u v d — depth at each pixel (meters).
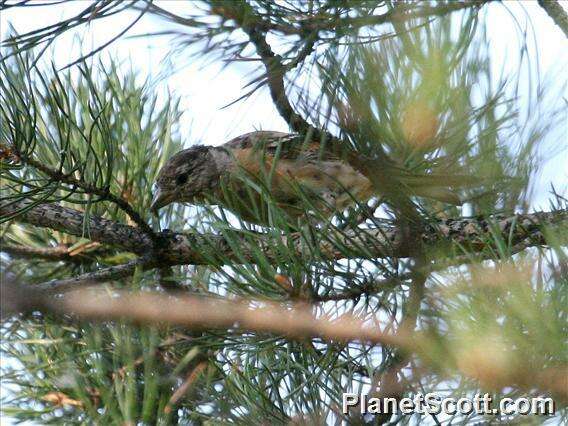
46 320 4.80
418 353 3.84
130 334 4.98
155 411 5.25
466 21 4.23
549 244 4.04
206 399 5.34
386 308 4.91
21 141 5.72
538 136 4.34
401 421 4.75
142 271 6.33
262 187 5.57
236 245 5.12
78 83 6.85
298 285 4.89
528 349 3.51
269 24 4.77
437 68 4.15
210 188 8.12
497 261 3.96
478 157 4.42
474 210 5.47
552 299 3.62
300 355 5.23
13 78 5.72
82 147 6.71
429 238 5.46
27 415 5.54
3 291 3.54
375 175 4.66
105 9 4.55
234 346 5.03
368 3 4.22
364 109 4.34
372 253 5.08
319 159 4.72
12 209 6.55
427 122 4.37
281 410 5.12
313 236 5.16
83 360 5.46
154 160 7.39
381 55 4.18
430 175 4.55
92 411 5.07
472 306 3.56
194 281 6.36
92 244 6.88
